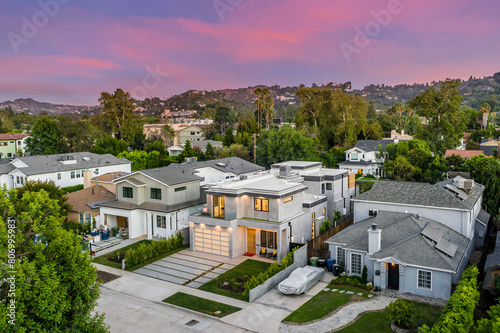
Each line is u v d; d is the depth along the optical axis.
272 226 29.36
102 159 61.56
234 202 30.75
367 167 74.31
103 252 32.56
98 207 38.53
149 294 24.38
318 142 87.12
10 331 11.88
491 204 37.62
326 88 97.31
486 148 85.94
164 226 35.84
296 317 20.78
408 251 23.62
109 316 21.38
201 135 119.81
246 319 20.81
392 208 30.42
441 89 76.81
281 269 26.17
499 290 20.81
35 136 76.44
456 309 16.70
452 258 23.41
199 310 21.98
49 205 15.55
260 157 70.19
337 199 40.38
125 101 92.94
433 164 52.00
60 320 13.86
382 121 130.12
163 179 37.25
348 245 26.16
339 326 19.59
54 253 14.76
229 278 26.56
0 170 52.94
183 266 29.06
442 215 28.59
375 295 23.11
